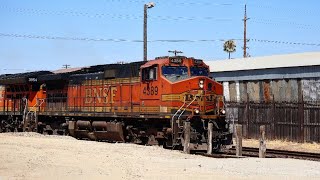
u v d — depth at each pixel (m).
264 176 12.22
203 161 15.47
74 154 17.14
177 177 11.97
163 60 21.20
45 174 12.41
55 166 14.01
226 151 21.05
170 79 20.83
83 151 18.17
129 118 23.08
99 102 25.28
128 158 16.11
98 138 25.81
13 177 11.85
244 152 21.23
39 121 31.50
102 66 26.30
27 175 12.23
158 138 21.44
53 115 29.38
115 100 23.97
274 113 27.42
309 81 26.42
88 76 26.52
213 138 20.34
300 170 13.34
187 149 18.98
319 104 25.09
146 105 21.78
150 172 12.86
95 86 25.72
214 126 20.69
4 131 35.78
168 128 20.41
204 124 20.41
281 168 13.71
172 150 19.41
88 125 26.12
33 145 20.48
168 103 20.45
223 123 21.45
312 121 25.39
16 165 14.14
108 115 24.31
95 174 12.47
